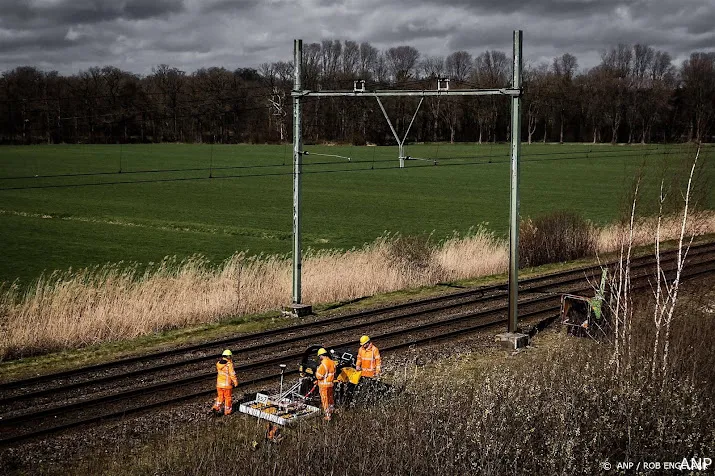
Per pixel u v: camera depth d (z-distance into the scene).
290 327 25.42
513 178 23.47
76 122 144.62
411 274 33.38
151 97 150.00
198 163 106.75
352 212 63.69
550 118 159.62
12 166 100.62
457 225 56.94
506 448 14.72
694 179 41.69
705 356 18.66
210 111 153.38
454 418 15.80
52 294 27.31
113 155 118.94
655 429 15.54
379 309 27.81
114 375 20.48
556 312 28.03
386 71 191.62
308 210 64.56
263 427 17.17
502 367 20.45
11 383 19.75
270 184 84.25
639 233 41.41
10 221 57.06
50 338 23.89
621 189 79.38
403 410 16.64
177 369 21.41
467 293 30.52
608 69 186.88
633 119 154.12
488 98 147.50
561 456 14.32
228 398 18.11
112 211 62.94
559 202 70.06
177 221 57.84
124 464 15.37
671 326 19.83
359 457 14.58
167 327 26.20
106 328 25.09
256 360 22.08
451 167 104.69
